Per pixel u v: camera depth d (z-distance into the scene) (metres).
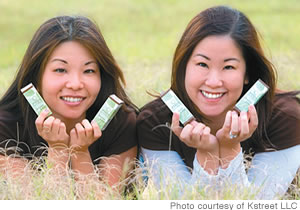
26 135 5.50
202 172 5.02
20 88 5.32
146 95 7.60
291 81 8.31
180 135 5.02
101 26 17.44
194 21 5.07
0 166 5.38
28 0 24.31
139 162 5.30
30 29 19.48
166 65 10.39
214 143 5.05
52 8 22.56
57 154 5.13
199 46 4.93
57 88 5.04
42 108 5.04
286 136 5.39
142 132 5.53
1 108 5.53
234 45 4.91
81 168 5.20
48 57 5.04
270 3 22.38
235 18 5.00
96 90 5.16
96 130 5.03
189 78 5.00
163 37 16.52
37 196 4.75
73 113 5.13
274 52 11.73
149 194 4.88
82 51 5.04
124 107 5.54
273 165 5.33
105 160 5.54
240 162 5.08
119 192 5.34
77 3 23.53
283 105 5.46
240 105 5.00
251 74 5.26
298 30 16.50
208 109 5.01
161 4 23.33
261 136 5.37
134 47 14.27
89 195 4.80
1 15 21.58
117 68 5.40
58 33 5.02
